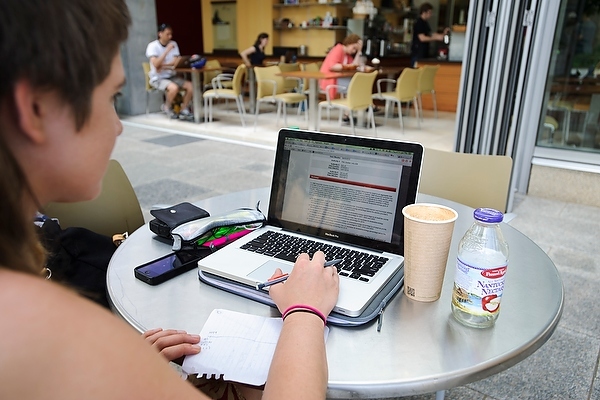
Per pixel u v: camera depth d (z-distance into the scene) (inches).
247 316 32.9
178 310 34.2
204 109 272.7
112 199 67.6
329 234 43.4
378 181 41.6
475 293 31.0
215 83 303.0
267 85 245.4
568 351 73.7
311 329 26.7
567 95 147.4
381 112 299.9
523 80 123.3
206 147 215.2
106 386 14.3
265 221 47.6
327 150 44.3
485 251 31.2
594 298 88.5
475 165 70.8
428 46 326.0
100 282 52.1
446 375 27.3
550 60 140.0
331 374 27.2
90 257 53.4
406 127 247.6
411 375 27.2
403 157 40.7
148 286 37.5
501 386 66.6
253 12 389.7
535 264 41.6
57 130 15.6
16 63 13.7
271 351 29.7
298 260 33.0
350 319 31.7
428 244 33.1
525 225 124.9
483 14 124.6
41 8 13.9
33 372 13.3
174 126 257.1
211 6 417.4
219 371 28.2
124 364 15.0
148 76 279.4
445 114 291.4
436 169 74.0
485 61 127.3
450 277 39.1
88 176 17.3
